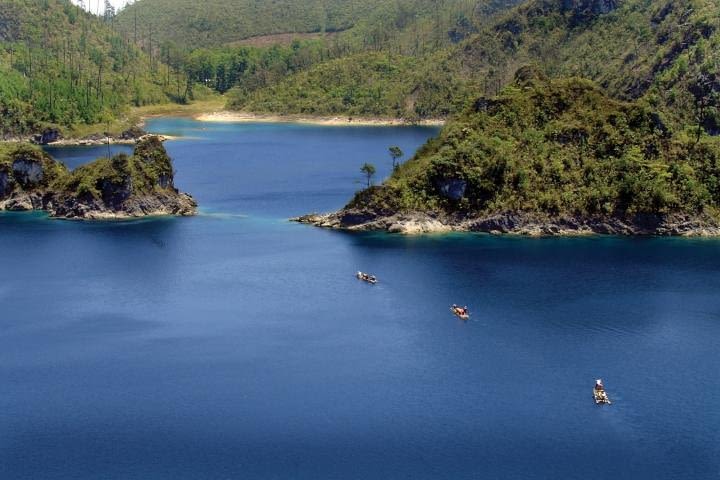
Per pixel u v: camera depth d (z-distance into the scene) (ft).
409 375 491.72
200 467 398.42
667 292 632.38
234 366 504.43
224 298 623.77
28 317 586.86
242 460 403.95
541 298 618.85
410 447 414.41
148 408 453.58
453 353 523.29
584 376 490.90
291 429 430.61
